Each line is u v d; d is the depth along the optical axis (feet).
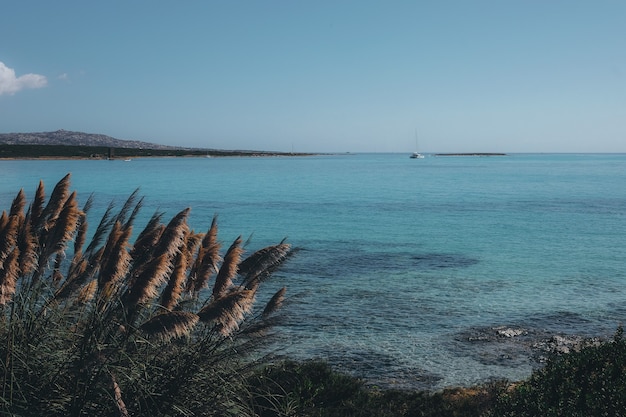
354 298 62.75
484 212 182.50
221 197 241.55
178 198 233.35
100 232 19.26
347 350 44.47
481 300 62.90
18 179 331.16
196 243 20.27
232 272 19.25
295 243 109.81
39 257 19.01
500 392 25.73
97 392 16.26
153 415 16.70
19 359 16.92
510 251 101.60
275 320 18.89
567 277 77.15
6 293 16.62
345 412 24.48
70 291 18.48
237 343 18.71
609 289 69.31
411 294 65.51
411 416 25.32
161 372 17.66
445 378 38.86
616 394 18.33
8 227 16.69
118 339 17.15
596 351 22.09
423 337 48.62
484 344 46.96
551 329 51.52
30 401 16.34
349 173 536.01
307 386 25.81
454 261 90.33
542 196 253.85
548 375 21.30
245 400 19.53
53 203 20.04
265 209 188.34
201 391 17.67
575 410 18.34
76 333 17.56
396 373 39.63
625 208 195.52
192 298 19.20
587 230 134.51
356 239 116.78
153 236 18.92
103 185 316.40
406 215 171.63
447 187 323.98
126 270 17.72
